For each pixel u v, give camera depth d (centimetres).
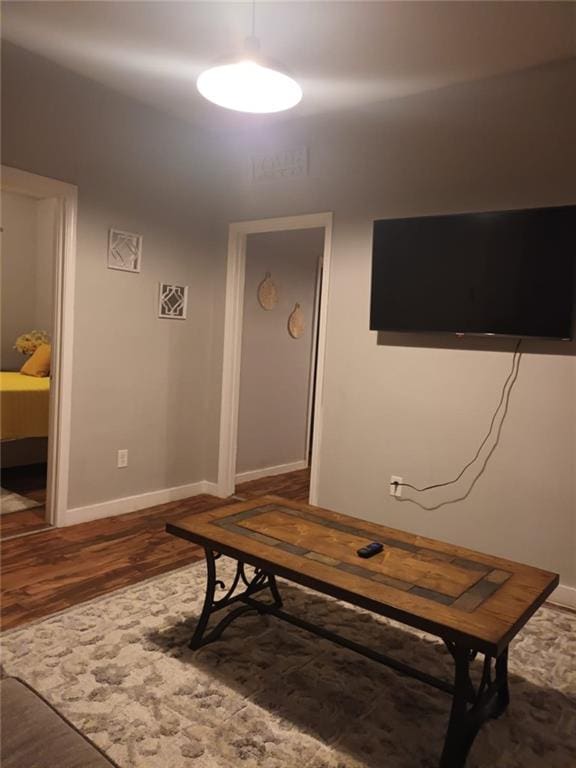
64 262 346
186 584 292
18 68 314
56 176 338
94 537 349
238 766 172
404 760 178
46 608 261
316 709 200
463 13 250
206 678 214
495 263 301
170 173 402
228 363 439
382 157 349
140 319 394
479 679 222
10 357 570
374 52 287
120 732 183
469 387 320
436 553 214
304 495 463
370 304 351
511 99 302
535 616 279
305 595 289
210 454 453
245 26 270
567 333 282
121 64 322
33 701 116
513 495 307
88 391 367
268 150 402
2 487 437
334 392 374
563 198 288
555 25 257
